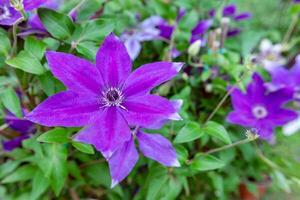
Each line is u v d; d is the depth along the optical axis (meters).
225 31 0.48
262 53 0.59
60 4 0.45
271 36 0.69
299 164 0.48
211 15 0.53
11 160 0.44
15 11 0.30
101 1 0.38
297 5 0.54
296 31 0.73
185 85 0.45
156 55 0.48
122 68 0.27
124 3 0.48
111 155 0.26
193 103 0.45
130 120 0.26
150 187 0.36
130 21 0.46
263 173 0.53
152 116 0.25
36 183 0.38
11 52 0.30
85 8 0.37
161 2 0.49
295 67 0.49
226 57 0.45
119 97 0.27
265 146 0.50
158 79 0.26
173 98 0.39
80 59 0.26
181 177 0.37
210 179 0.45
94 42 0.32
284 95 0.43
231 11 0.53
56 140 0.29
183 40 0.45
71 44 0.32
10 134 0.40
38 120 0.25
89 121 0.26
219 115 0.45
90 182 0.44
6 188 0.46
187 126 0.32
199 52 0.47
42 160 0.35
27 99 0.36
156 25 0.46
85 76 0.26
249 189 0.51
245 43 0.56
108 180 0.41
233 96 0.41
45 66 0.34
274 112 0.43
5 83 0.32
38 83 0.34
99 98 0.27
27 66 0.29
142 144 0.30
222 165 0.33
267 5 0.75
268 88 0.47
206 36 0.49
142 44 0.47
